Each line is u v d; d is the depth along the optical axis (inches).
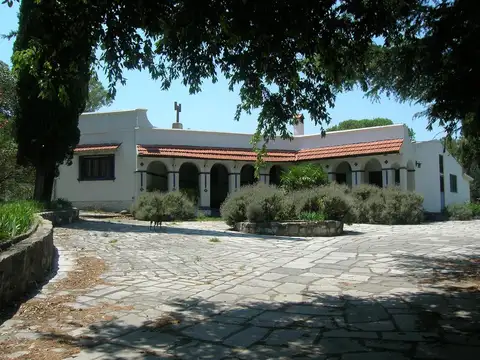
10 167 832.9
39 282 265.7
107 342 169.3
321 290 257.4
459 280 279.9
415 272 308.5
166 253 387.2
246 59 202.4
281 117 250.2
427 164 999.6
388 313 206.7
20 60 197.6
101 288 256.4
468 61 179.5
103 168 946.7
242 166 1005.8
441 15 188.2
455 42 184.5
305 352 158.4
